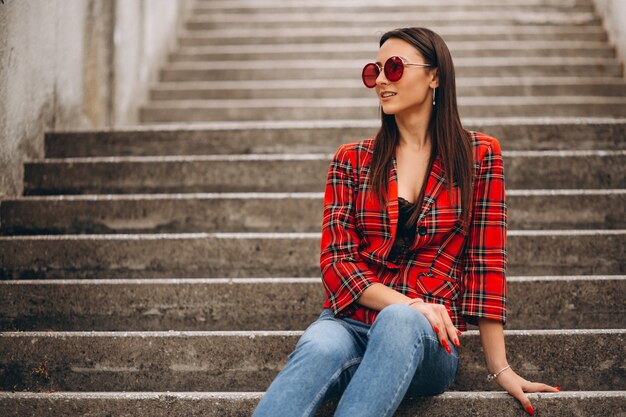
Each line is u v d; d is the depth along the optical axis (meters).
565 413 2.21
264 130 4.22
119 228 3.49
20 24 3.76
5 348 2.58
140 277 3.21
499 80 5.74
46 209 3.48
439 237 2.19
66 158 4.11
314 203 3.49
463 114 5.14
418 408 2.21
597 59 5.99
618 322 2.83
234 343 2.59
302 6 7.26
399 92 2.26
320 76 6.12
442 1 7.11
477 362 2.51
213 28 7.11
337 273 2.17
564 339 2.53
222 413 2.31
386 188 2.23
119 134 4.16
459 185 2.20
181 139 4.20
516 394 2.18
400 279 2.18
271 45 6.71
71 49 4.48
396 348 1.92
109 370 2.58
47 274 3.19
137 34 5.65
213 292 2.90
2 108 3.55
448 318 2.04
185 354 2.59
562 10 6.86
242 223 3.50
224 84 5.91
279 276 3.21
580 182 3.70
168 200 3.50
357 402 1.88
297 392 1.90
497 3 7.00
